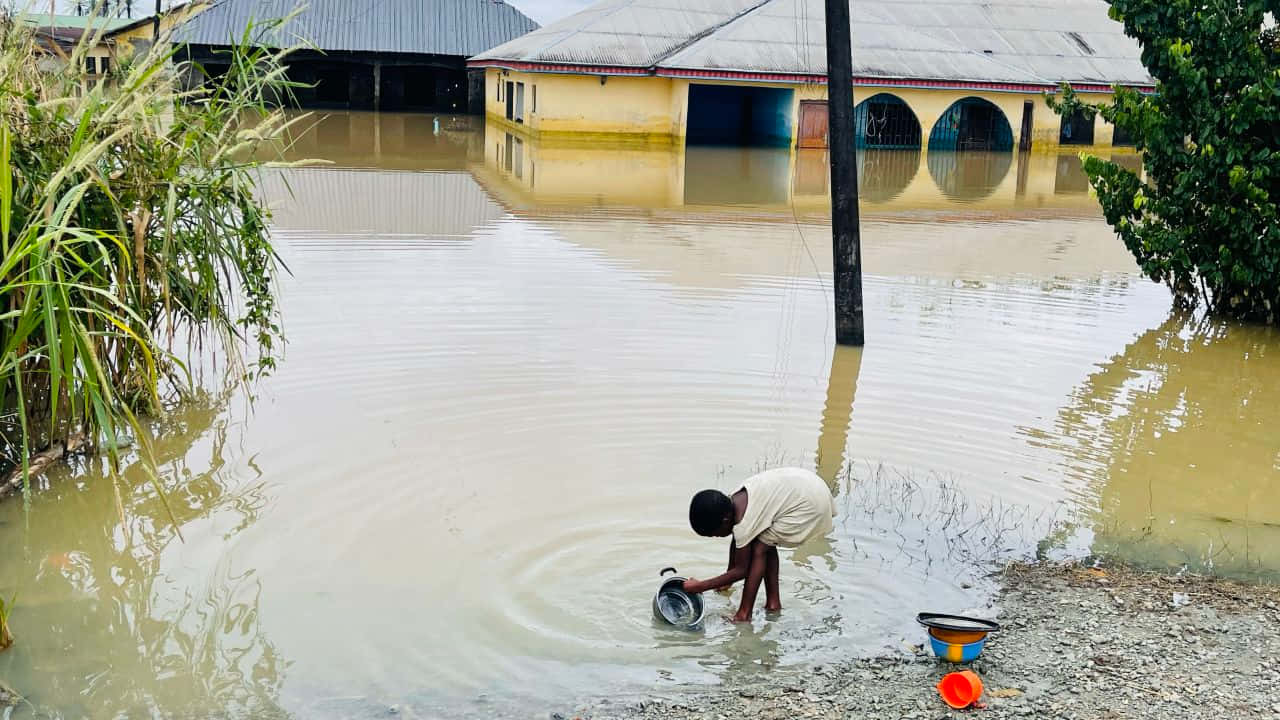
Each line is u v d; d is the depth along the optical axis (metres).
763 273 13.41
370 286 11.68
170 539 5.96
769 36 35.78
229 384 8.41
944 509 6.59
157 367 7.67
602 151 30.64
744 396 8.52
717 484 6.80
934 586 5.65
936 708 4.47
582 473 6.89
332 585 5.46
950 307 12.04
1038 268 14.66
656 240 15.55
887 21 39.22
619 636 5.05
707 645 5.00
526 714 4.40
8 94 6.38
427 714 4.38
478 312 10.74
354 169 22.92
